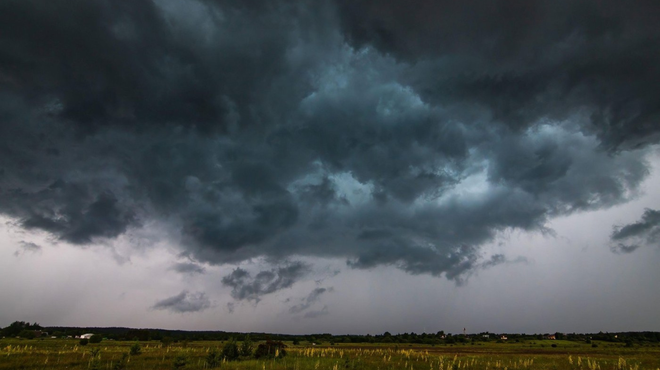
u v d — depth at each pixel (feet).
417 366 124.67
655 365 151.53
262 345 150.30
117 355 152.87
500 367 130.62
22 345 242.17
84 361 123.65
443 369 122.52
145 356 143.54
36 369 105.81
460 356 194.59
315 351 191.21
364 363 129.29
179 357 111.75
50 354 148.56
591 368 131.13
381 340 478.18
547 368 132.05
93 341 329.11
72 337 465.06
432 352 244.42
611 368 137.59
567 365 145.28
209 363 115.65
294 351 189.16
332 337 579.07
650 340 524.11
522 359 171.83
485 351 275.18
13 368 107.55
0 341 311.47
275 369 108.17
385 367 119.03
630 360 174.50
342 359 140.56
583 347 366.84
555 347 363.56
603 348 346.13
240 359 138.51
